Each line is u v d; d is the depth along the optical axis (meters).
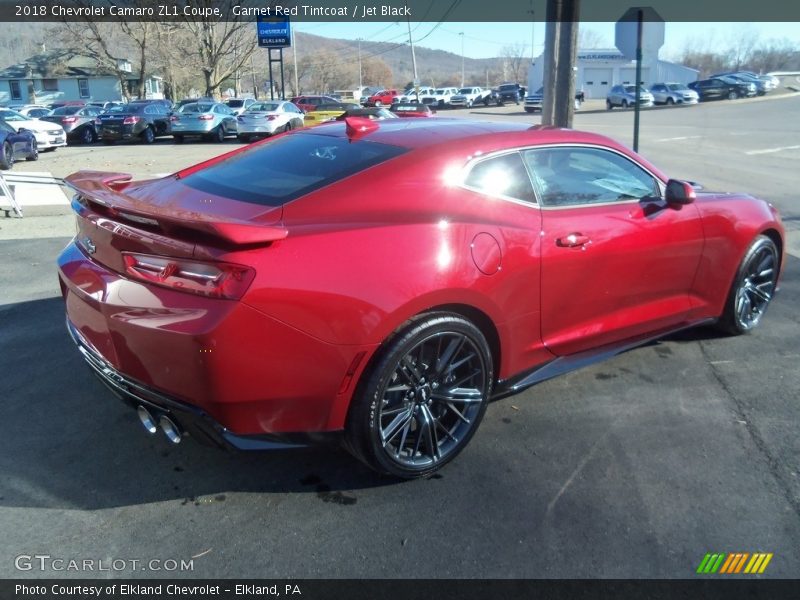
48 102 59.31
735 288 4.59
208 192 3.21
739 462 3.25
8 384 3.98
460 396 3.14
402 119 3.96
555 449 3.36
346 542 2.67
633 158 3.97
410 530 2.75
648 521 2.81
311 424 2.75
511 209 3.28
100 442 3.37
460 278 2.94
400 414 2.96
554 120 9.11
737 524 2.79
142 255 2.72
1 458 3.21
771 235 4.82
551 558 2.59
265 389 2.59
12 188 10.94
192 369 2.52
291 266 2.58
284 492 2.99
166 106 28.30
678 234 4.02
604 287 3.69
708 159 16.36
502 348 3.30
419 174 3.08
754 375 4.22
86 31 53.00
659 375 4.22
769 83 47.81
